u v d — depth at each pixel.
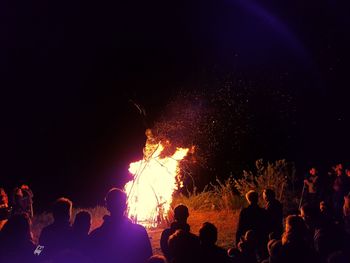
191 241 4.55
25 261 4.80
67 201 5.18
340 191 10.99
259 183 14.66
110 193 4.96
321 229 4.91
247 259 5.60
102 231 4.89
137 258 4.79
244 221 6.66
